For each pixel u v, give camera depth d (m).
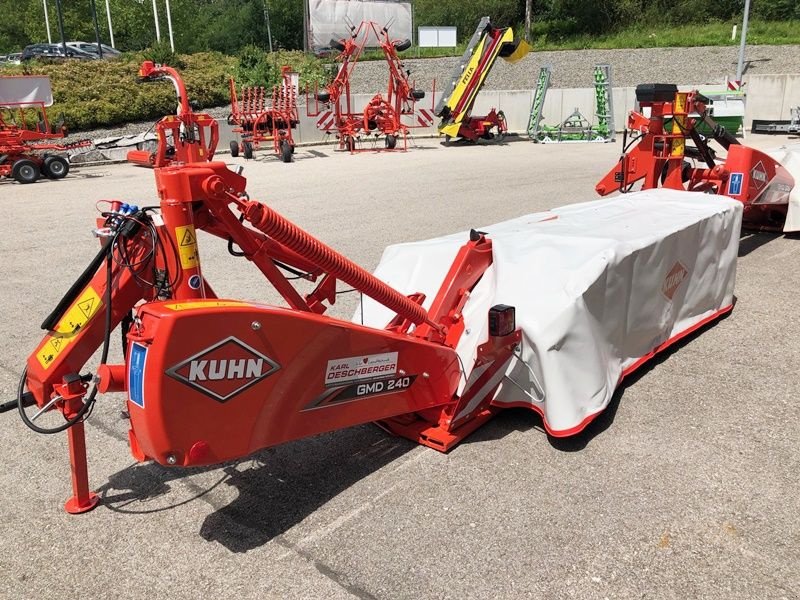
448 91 21.09
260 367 2.62
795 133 20.95
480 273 3.99
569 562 2.60
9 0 54.03
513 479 3.19
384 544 2.75
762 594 2.41
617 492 3.06
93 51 37.31
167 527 2.93
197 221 2.84
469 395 3.51
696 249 4.67
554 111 24.17
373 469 3.34
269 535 2.85
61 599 2.51
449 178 13.90
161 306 2.43
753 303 5.71
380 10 26.73
